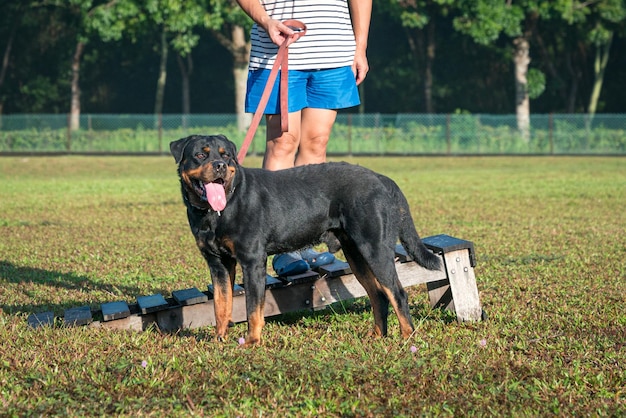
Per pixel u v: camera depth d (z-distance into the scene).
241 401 4.12
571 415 3.95
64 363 4.76
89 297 7.20
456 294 5.95
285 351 4.89
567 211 14.40
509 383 4.36
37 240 11.04
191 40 34.59
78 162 30.75
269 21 5.99
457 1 35.75
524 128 36.56
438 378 4.41
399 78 48.19
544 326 5.78
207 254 5.36
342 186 5.37
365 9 6.53
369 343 5.21
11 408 3.98
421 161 31.70
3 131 37.00
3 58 46.66
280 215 5.27
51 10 42.75
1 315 6.16
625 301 6.67
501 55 46.44
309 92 6.39
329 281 6.23
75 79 42.72
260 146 35.06
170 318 5.89
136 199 17.25
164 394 4.21
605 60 42.62
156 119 37.59
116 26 34.59
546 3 35.09
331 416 3.93
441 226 12.35
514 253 9.58
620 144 35.50
